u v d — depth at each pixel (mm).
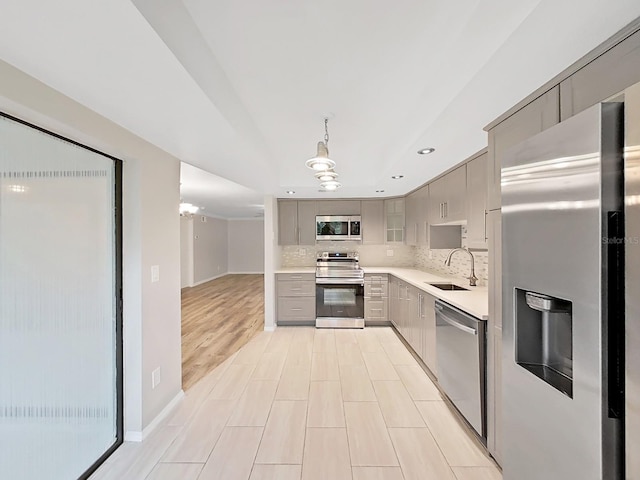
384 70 1671
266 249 4629
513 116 1624
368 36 1377
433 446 2035
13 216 1441
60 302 1674
